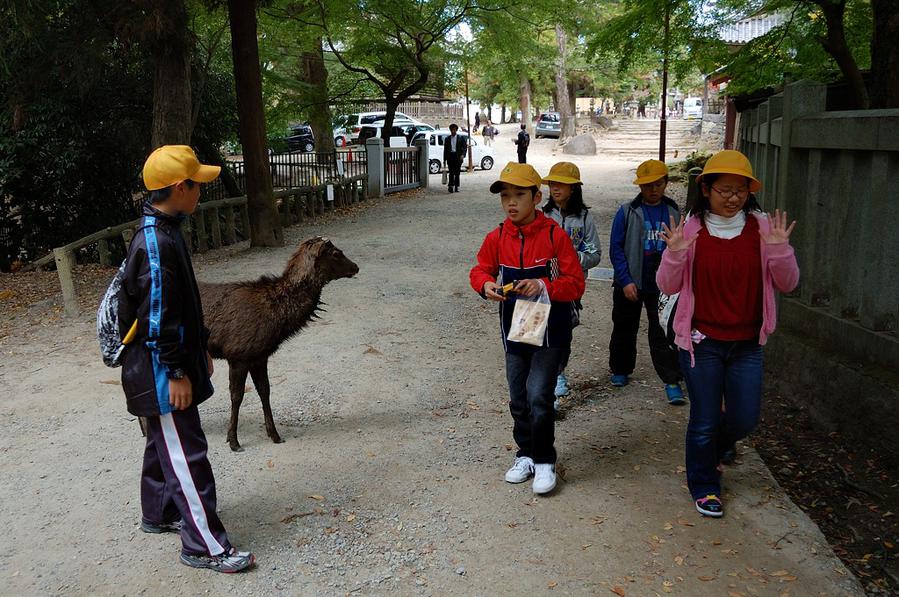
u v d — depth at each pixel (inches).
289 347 257.1
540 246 143.8
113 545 133.6
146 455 133.8
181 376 116.5
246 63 456.8
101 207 572.1
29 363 247.0
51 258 451.8
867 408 164.4
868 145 165.8
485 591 118.5
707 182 129.6
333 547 131.8
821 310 193.9
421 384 220.1
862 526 142.6
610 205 652.1
